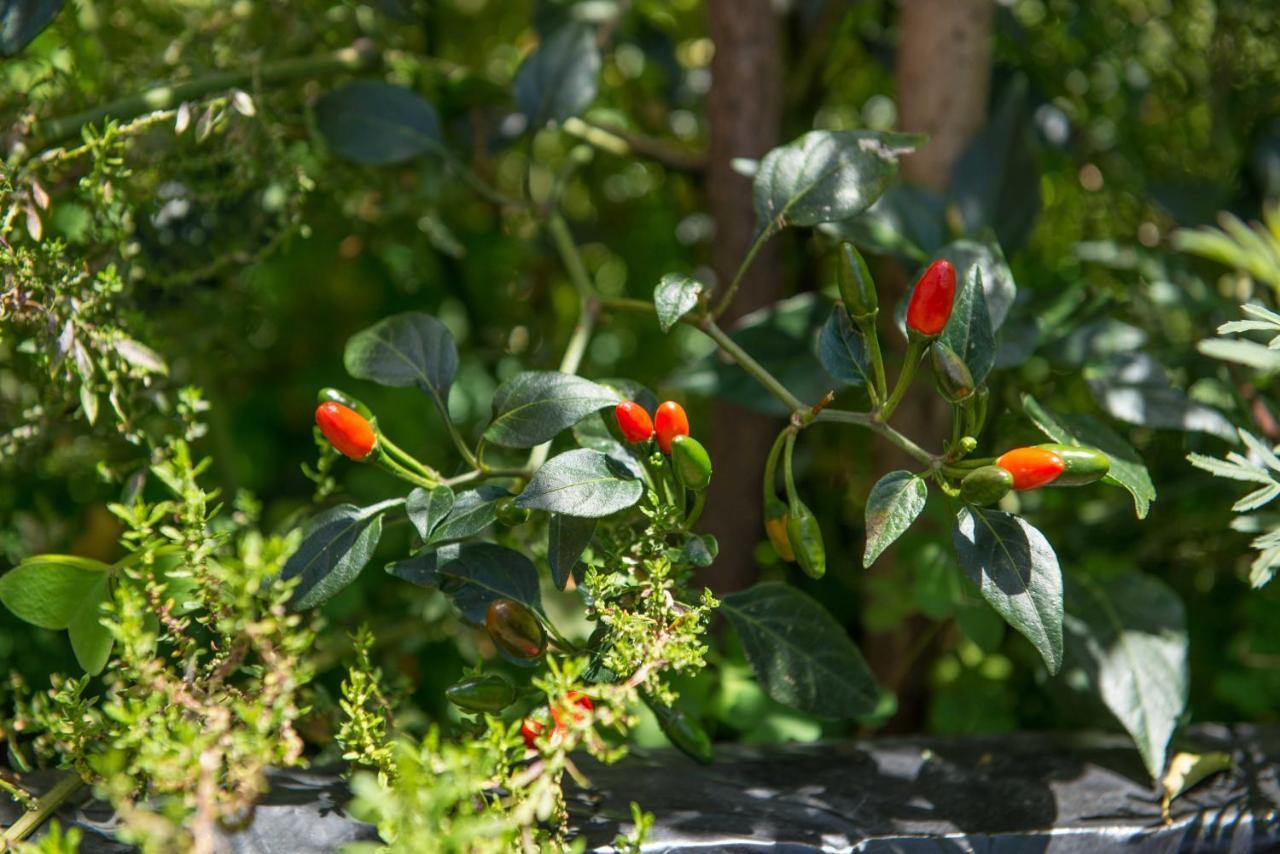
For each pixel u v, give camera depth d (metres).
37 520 1.29
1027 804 1.11
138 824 1.00
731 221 1.34
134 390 1.16
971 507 1.06
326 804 1.08
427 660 1.30
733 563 1.35
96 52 1.25
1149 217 1.41
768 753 1.16
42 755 1.10
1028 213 1.26
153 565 1.09
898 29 1.32
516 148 1.58
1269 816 1.11
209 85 1.21
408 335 1.13
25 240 1.16
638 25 1.45
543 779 1.02
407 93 1.26
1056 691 1.20
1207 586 1.32
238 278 1.30
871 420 1.08
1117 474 1.08
